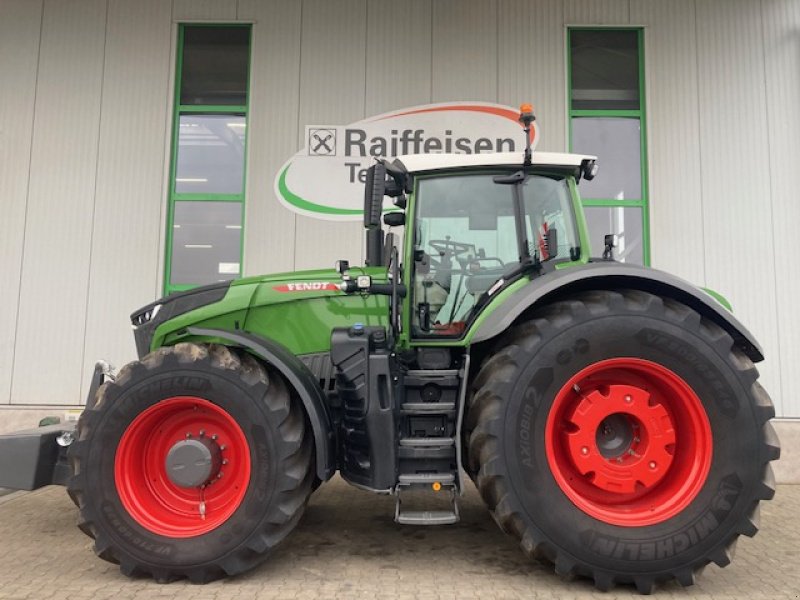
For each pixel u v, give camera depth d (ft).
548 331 9.09
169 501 9.61
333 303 11.42
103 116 19.58
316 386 10.18
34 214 19.24
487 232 10.94
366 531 11.96
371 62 19.76
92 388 11.43
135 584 9.10
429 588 8.97
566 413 9.34
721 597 8.74
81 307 18.98
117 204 19.30
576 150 19.94
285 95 19.67
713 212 18.93
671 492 9.06
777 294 18.54
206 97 20.20
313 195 19.51
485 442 9.02
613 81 20.07
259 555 9.16
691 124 19.22
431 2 19.85
